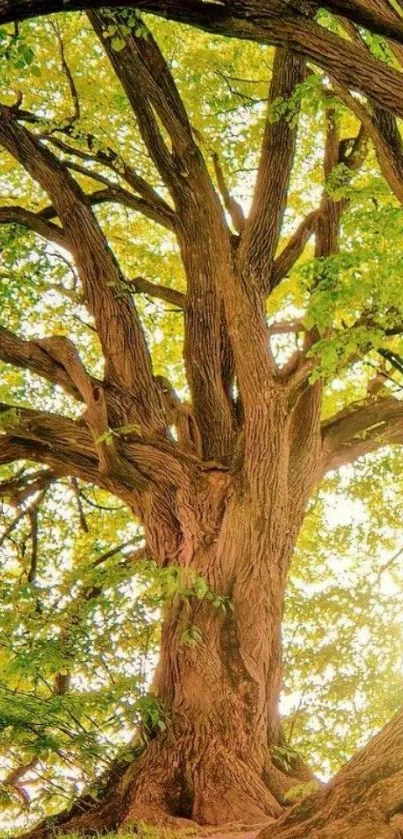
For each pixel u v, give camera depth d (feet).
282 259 41.65
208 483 38.14
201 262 41.16
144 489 38.83
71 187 41.22
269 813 32.01
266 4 20.16
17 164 56.59
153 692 35.78
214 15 19.79
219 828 30.17
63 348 37.73
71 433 39.81
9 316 56.70
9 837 35.86
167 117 39.11
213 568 36.86
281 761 34.65
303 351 38.81
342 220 40.70
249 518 37.17
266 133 39.37
